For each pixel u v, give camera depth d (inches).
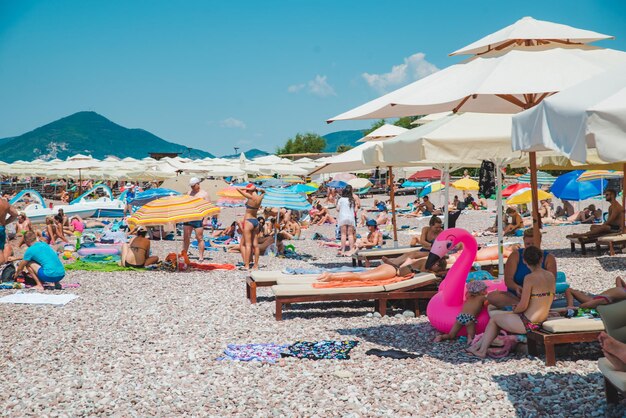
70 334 309.1
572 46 323.0
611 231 583.8
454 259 386.0
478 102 404.2
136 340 297.7
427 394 213.6
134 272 519.2
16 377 241.9
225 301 395.5
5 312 358.6
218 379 236.4
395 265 376.8
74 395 220.1
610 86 148.4
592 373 229.1
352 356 265.0
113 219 1150.3
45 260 430.9
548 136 160.1
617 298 249.6
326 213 1104.8
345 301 397.1
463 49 341.1
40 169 1838.1
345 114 363.3
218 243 794.8
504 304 274.1
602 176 847.7
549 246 684.1
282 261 595.2
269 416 197.5
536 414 191.5
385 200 1637.6
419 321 332.8
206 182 1098.1
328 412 199.3
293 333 309.9
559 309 266.8
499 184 380.5
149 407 207.3
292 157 2913.4
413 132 334.3
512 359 252.5
